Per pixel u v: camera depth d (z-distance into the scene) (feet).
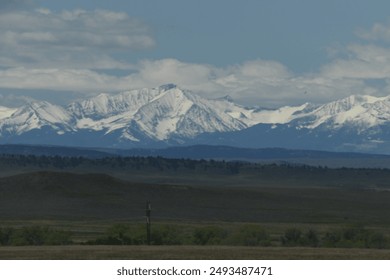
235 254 457.27
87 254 454.40
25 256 449.06
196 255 452.35
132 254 457.27
